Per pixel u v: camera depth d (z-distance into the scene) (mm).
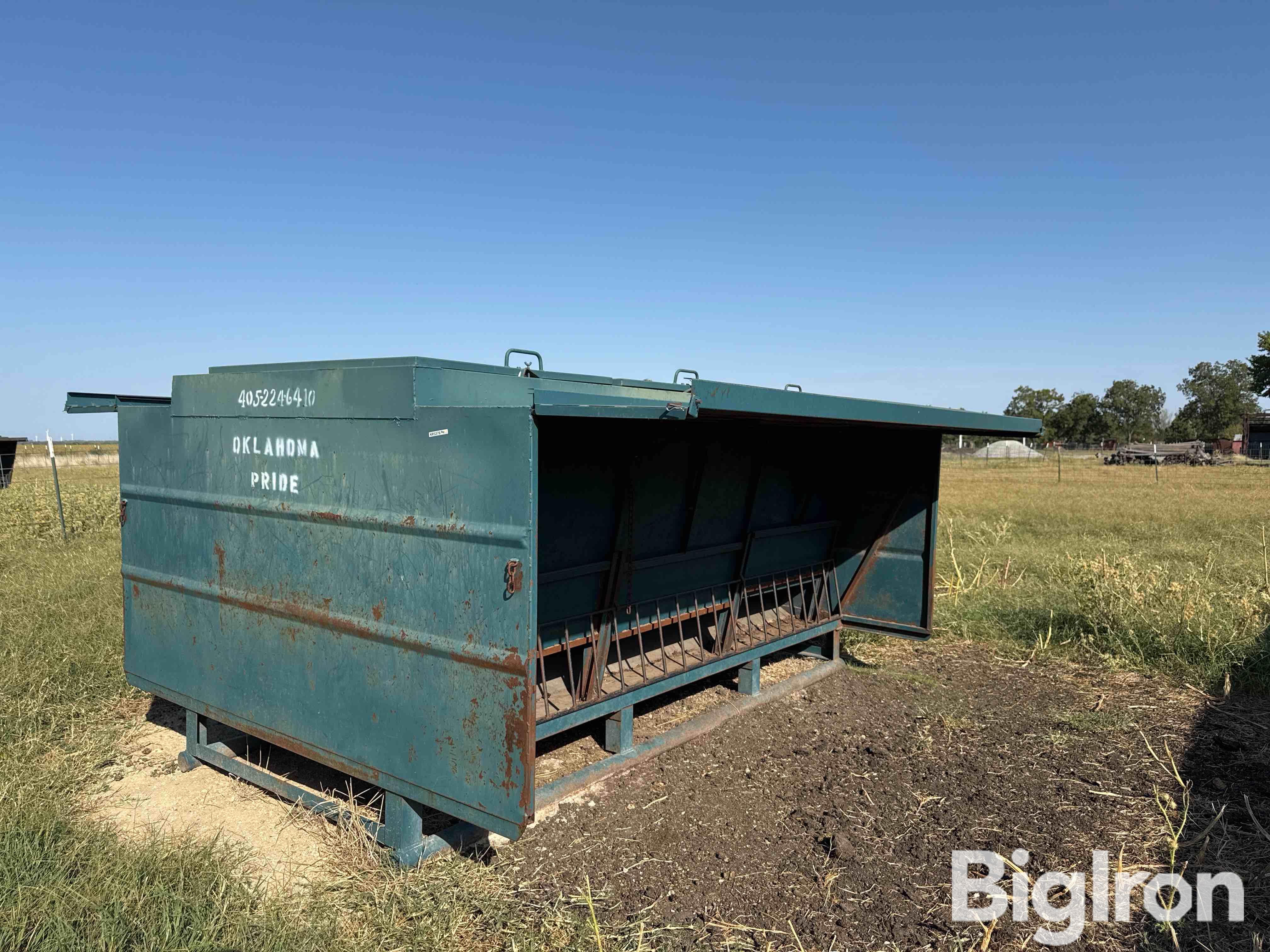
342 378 3500
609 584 4613
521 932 3107
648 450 4773
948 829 4086
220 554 4125
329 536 3588
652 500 4910
